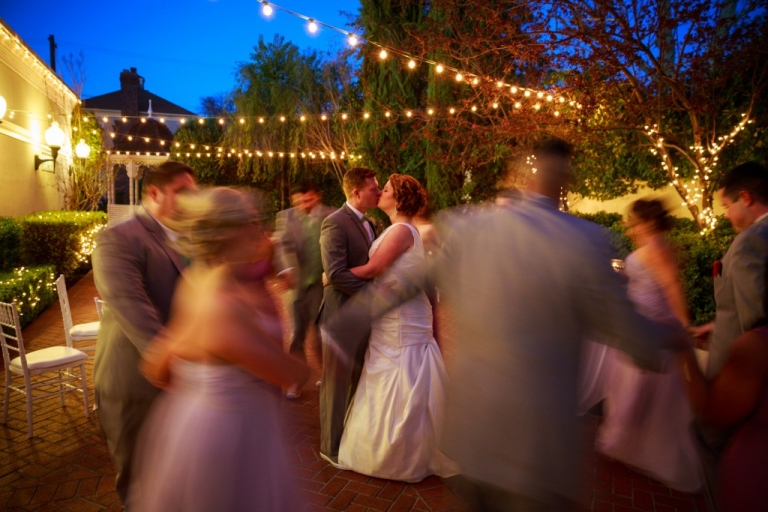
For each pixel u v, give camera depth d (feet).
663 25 22.86
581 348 5.51
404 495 10.35
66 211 46.21
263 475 5.65
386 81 39.60
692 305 22.13
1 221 28.73
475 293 5.94
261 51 55.01
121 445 7.98
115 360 7.88
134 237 7.69
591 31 22.86
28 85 41.22
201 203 5.58
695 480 10.68
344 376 11.25
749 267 6.93
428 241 10.50
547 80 29.07
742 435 6.14
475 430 5.65
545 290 5.46
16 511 9.93
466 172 35.96
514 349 5.51
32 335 23.17
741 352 6.04
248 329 5.44
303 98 53.62
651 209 10.82
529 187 6.16
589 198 36.68
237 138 56.24
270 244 5.96
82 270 42.42
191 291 5.82
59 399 15.56
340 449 11.39
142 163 76.64
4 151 35.50
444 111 34.14
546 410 5.34
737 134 26.94
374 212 38.86
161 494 5.53
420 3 37.52
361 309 7.29
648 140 29.63
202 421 5.53
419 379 10.66
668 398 10.87
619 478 11.28
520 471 5.32
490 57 31.14
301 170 55.93
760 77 23.80
